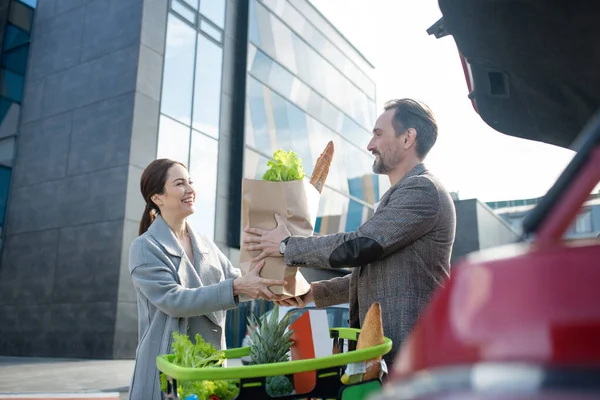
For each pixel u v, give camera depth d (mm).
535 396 312
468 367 371
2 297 14516
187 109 15156
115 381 7355
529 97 1928
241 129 16688
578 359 333
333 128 22422
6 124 15570
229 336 14258
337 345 1740
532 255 412
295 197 1837
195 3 15977
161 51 14594
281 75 19234
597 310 348
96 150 13883
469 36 1788
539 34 1635
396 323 1748
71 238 13648
